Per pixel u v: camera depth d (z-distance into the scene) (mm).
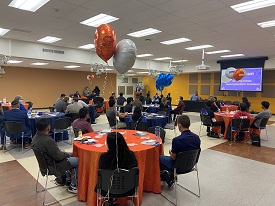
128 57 2449
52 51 8023
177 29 5461
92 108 7590
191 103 11695
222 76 11484
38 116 4906
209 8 3975
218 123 5641
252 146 4961
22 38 6770
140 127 4164
